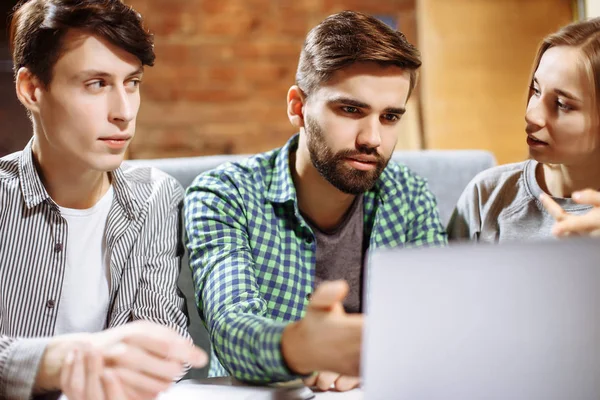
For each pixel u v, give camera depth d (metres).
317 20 2.60
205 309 1.00
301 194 1.16
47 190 1.04
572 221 0.90
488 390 0.57
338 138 1.02
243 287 0.99
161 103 2.57
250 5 2.56
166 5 2.53
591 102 1.01
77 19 0.89
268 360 0.80
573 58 1.01
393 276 0.55
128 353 0.73
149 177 1.17
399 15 2.60
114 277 1.08
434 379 0.57
